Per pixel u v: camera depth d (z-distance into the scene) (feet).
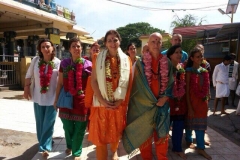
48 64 11.19
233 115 20.62
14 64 36.19
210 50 42.80
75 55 10.77
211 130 15.74
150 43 9.41
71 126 10.98
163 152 9.68
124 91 8.73
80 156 10.98
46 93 11.09
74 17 53.78
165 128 9.43
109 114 8.95
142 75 9.32
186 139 12.61
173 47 10.82
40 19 40.19
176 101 11.00
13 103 24.49
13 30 47.14
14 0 35.83
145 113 9.41
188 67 11.42
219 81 20.34
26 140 13.66
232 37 37.83
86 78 10.80
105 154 9.25
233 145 12.84
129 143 9.71
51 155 11.32
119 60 8.99
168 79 9.50
